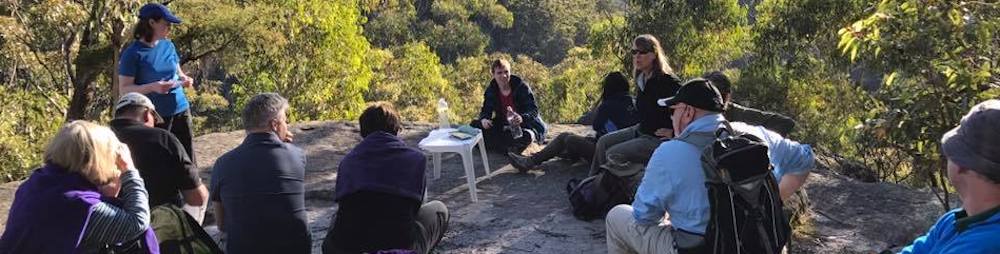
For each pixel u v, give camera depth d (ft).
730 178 8.46
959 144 5.08
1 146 45.42
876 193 15.76
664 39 57.21
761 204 8.57
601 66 108.37
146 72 14.37
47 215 7.88
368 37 206.69
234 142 22.59
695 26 56.65
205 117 87.66
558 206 15.14
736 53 59.41
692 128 8.96
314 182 17.53
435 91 118.62
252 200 9.86
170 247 9.64
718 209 8.50
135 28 14.42
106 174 8.30
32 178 8.21
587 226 13.87
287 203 10.02
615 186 13.60
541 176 17.28
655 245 9.38
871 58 22.58
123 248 8.58
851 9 43.93
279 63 69.72
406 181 10.09
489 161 18.80
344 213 10.01
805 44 49.24
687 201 8.86
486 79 159.84
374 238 9.88
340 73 74.84
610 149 13.91
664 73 13.55
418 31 230.48
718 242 8.51
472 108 136.15
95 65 46.52
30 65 49.75
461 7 246.06
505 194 16.15
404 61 111.45
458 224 14.43
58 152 8.09
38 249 7.88
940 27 12.41
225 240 10.62
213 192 10.23
